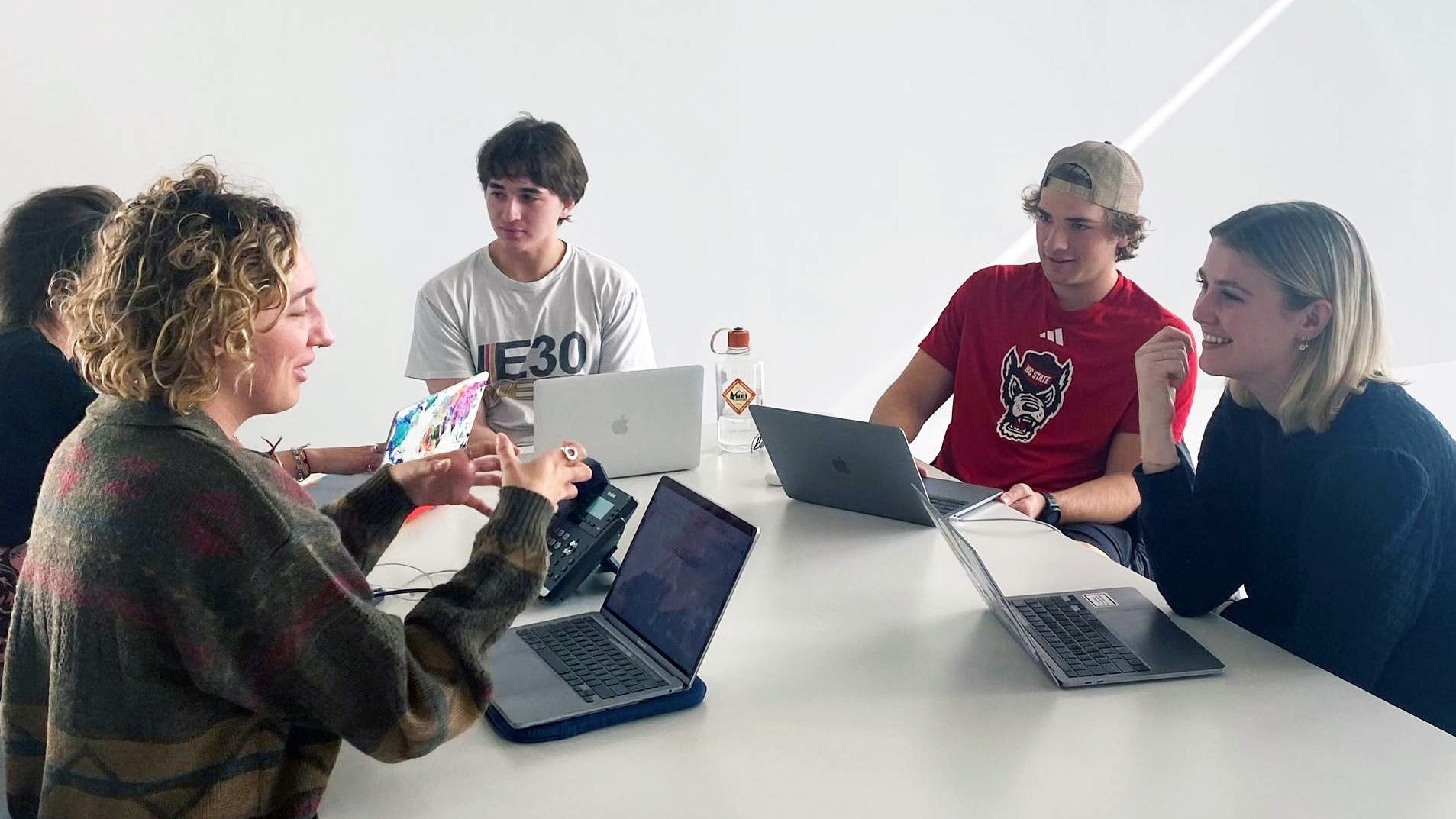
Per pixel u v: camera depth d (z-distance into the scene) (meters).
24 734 1.14
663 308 4.09
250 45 3.54
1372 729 1.30
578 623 1.60
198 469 1.02
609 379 2.25
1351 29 4.52
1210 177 4.52
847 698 1.40
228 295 1.04
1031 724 1.32
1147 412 1.77
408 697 1.10
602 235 3.98
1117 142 4.42
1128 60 4.36
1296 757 1.24
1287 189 4.60
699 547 1.47
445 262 3.85
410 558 1.89
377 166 3.72
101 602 1.01
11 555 1.78
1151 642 1.52
